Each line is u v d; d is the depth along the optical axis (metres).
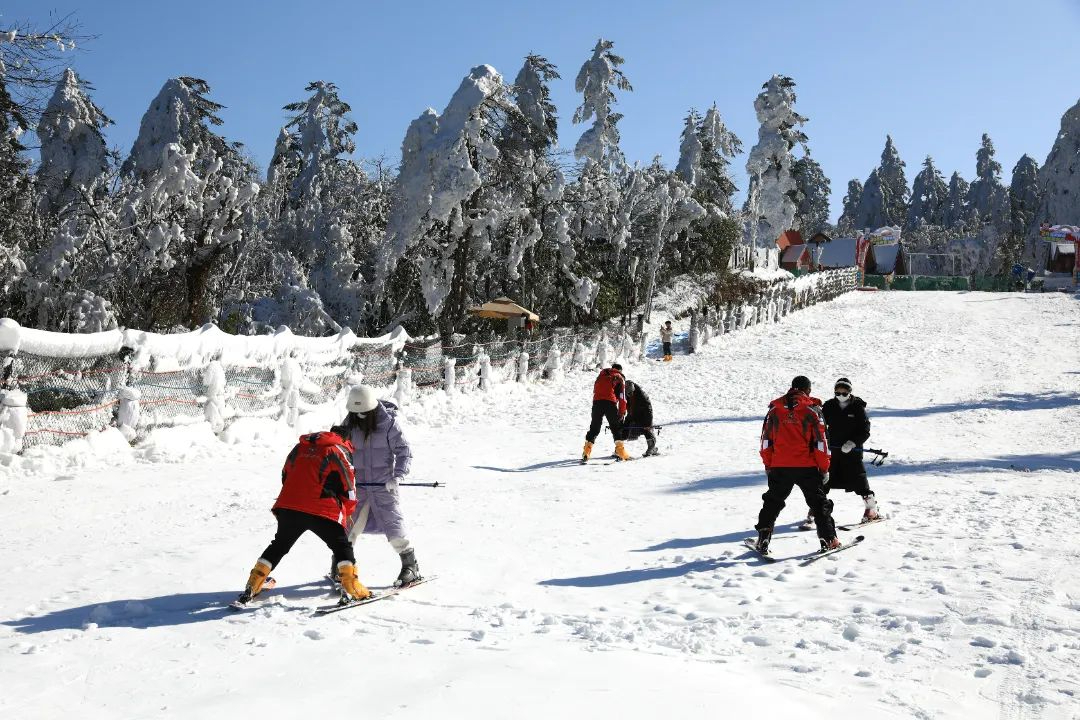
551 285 44.47
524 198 41.38
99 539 8.10
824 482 7.73
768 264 74.88
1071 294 57.31
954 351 34.22
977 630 5.29
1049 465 13.20
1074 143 90.00
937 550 7.54
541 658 4.83
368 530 6.66
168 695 4.25
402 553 6.65
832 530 7.70
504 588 6.76
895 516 9.23
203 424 14.37
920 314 47.41
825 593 6.38
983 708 4.13
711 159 67.38
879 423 19.20
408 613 5.96
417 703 4.05
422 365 23.36
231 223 29.31
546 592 6.68
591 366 32.38
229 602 6.11
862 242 79.94
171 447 13.36
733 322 41.75
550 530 9.13
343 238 39.69
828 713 4.04
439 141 35.16
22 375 12.04
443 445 16.67
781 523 9.30
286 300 34.19
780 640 5.24
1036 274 80.62
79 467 11.82
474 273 41.09
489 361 25.69
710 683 4.38
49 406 12.41
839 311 50.06
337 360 19.23
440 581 6.88
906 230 151.38
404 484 6.82
